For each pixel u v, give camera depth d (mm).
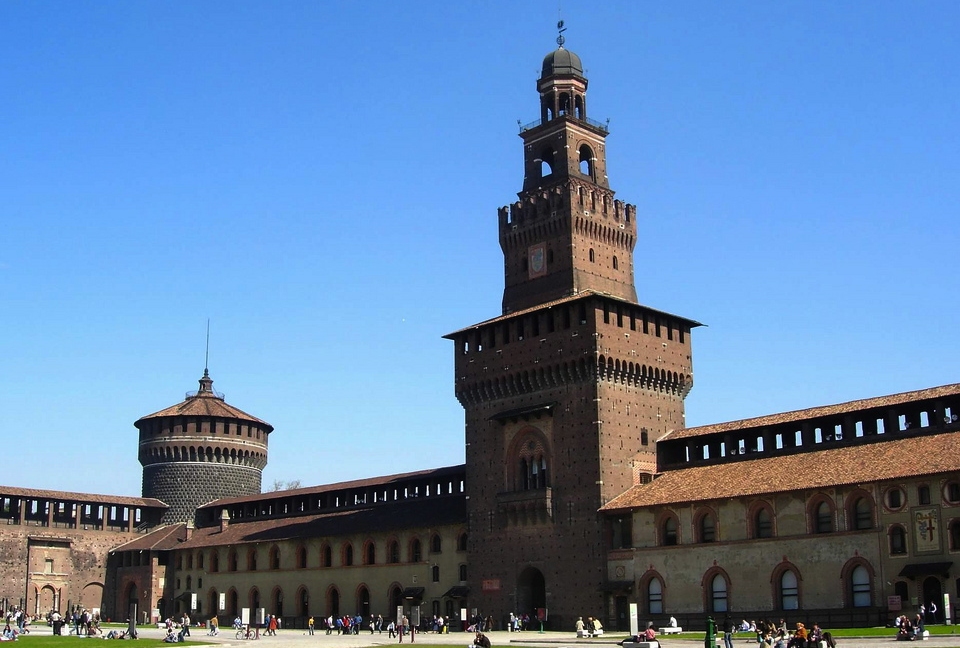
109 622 155875
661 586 97875
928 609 82125
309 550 138625
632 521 101000
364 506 139125
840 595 86625
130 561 160750
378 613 127562
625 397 107438
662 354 111875
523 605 108438
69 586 157625
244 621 105125
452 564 119438
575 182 120000
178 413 169125
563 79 124938
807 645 62812
